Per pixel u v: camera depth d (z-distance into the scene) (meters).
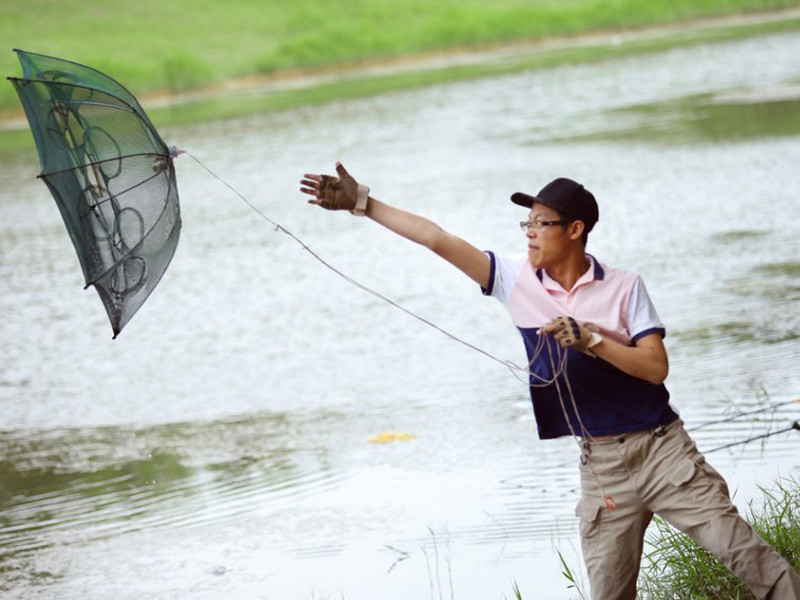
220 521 23.34
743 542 13.63
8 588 21.12
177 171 84.75
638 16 185.38
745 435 24.11
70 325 43.91
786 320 33.19
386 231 55.50
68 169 14.28
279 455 27.16
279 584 19.98
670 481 14.00
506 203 58.78
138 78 155.25
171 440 29.23
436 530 21.58
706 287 38.12
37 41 167.25
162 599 19.92
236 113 122.50
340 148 87.81
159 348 38.84
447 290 42.38
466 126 93.12
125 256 14.62
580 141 77.12
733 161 62.03
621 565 14.59
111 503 25.09
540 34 183.25
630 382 14.14
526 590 18.56
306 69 169.62
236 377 34.47
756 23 170.12
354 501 23.62
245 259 52.47
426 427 27.95
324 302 42.72
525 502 22.50
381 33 184.62
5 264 57.91
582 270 14.48
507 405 29.09
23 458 28.83
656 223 49.41
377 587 19.36
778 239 44.03
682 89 100.31
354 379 32.88
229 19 188.62
